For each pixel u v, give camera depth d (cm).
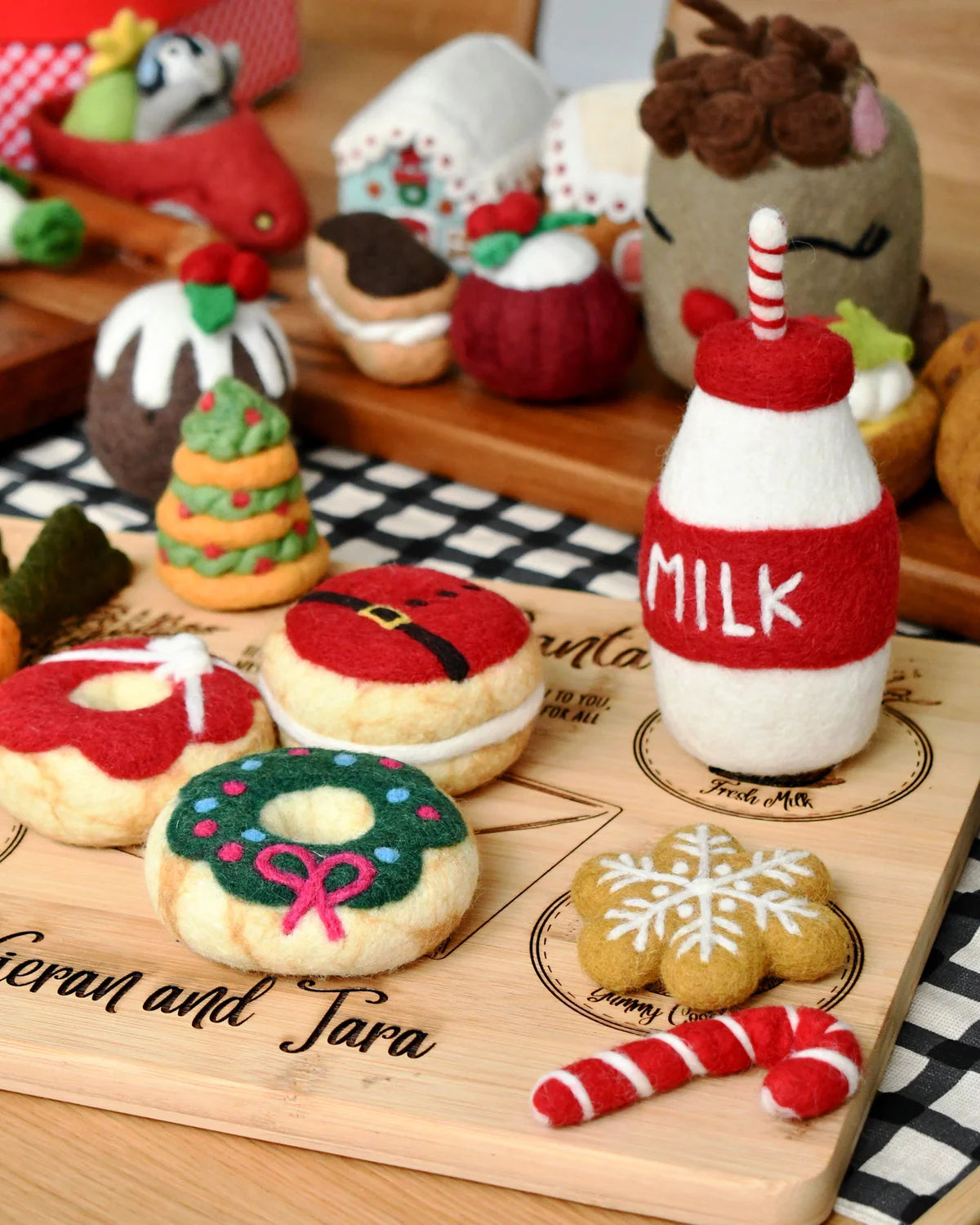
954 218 112
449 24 146
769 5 114
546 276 100
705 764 86
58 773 82
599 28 176
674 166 97
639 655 91
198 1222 74
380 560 97
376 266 103
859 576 80
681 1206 74
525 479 101
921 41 112
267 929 77
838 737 83
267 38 142
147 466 98
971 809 84
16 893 82
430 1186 75
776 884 79
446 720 83
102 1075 76
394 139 111
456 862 79
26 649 92
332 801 81
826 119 93
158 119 117
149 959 79
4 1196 74
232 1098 76
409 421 103
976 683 89
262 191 115
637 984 78
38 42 123
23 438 106
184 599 94
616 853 81
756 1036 75
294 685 84
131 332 97
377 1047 77
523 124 114
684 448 80
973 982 80
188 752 83
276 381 98
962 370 96
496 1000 78
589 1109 74
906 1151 75
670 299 99
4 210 110
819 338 79
